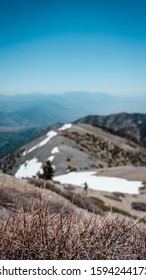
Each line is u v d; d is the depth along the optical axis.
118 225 2.81
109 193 42.94
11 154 186.00
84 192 36.22
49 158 137.88
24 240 2.47
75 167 127.00
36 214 2.81
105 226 2.81
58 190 20.02
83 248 2.50
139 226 2.96
